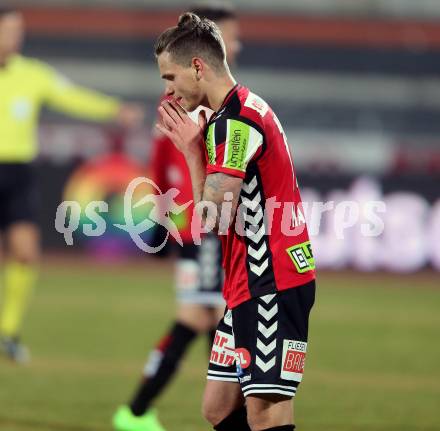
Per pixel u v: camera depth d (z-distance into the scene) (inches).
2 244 2427.4
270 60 3501.5
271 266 537.3
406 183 2309.3
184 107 551.5
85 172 2412.6
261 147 530.6
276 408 539.2
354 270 2300.7
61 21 3435.0
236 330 544.7
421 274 2284.7
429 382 1080.8
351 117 3412.9
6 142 1237.1
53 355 1232.8
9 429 818.2
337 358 1243.8
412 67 3508.9
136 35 3459.6
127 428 823.7
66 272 2245.3
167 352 827.4
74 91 1291.8
